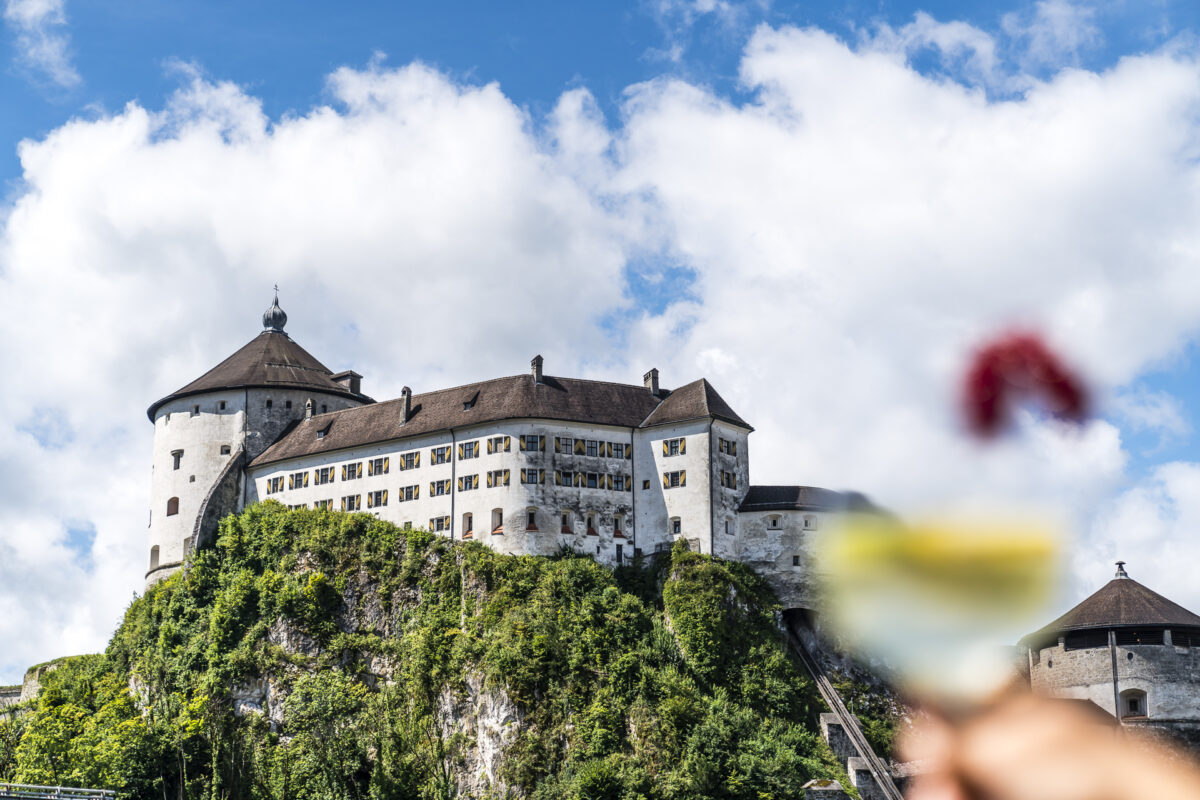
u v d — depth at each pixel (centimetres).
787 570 11625
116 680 12500
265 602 12094
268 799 10781
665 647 10906
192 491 13612
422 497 12381
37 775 10656
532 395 12356
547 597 11212
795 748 10106
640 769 9700
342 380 14512
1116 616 10862
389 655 11600
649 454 12275
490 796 10212
